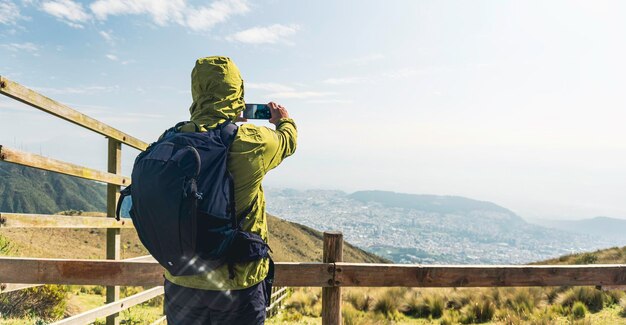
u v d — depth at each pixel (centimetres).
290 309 1209
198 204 186
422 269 332
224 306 203
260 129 215
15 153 316
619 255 1908
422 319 1049
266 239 221
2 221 303
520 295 1097
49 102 349
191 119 216
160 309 975
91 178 433
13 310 759
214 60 218
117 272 324
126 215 225
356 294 1209
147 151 202
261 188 219
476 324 962
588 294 1020
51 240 3656
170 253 188
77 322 398
